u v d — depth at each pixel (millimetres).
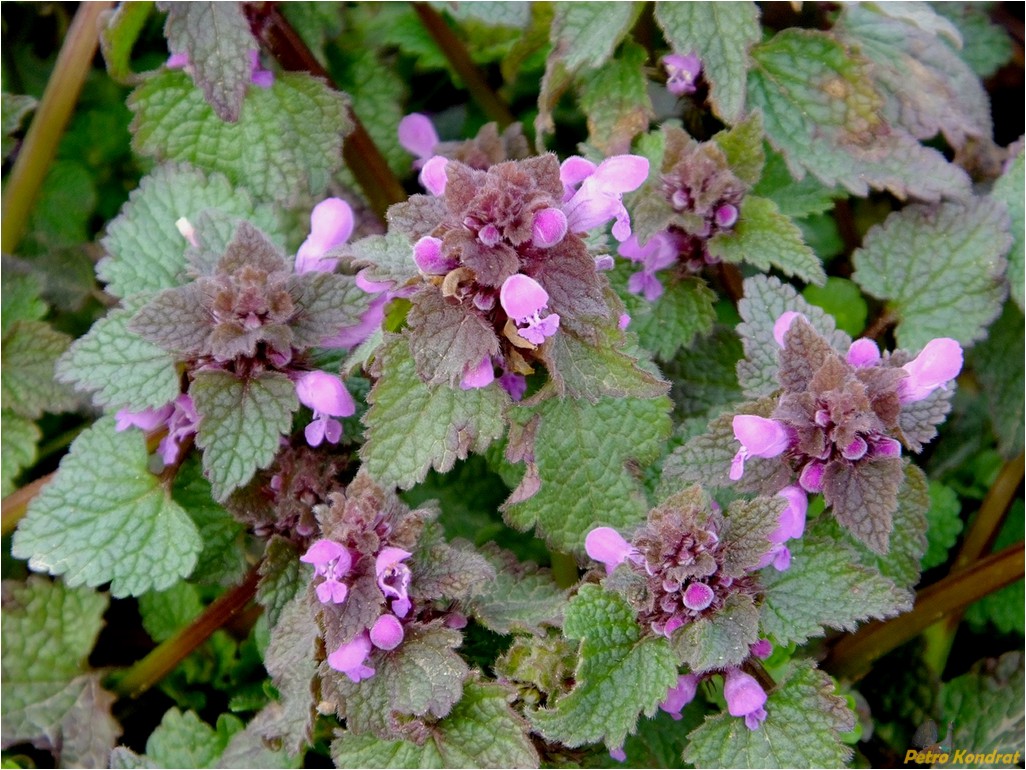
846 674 230
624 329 189
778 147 230
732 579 188
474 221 176
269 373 197
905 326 224
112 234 221
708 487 197
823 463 189
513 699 192
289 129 234
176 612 239
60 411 240
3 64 276
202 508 217
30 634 230
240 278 196
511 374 189
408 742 193
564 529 203
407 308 187
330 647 183
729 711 191
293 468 208
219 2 221
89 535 208
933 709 228
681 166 215
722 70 220
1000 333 234
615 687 187
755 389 200
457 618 195
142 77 232
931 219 227
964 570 228
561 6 226
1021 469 233
